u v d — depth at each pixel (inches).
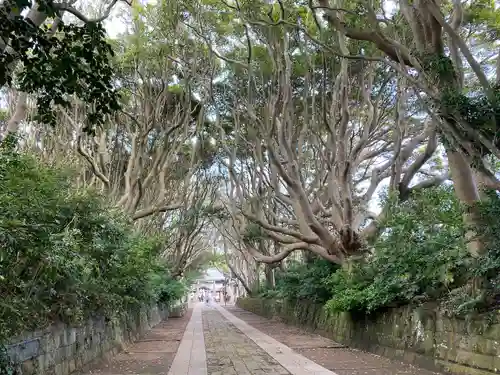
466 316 299.6
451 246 334.0
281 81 557.0
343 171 546.9
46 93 252.1
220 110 717.3
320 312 674.8
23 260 199.2
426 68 325.4
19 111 382.9
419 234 374.0
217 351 501.4
